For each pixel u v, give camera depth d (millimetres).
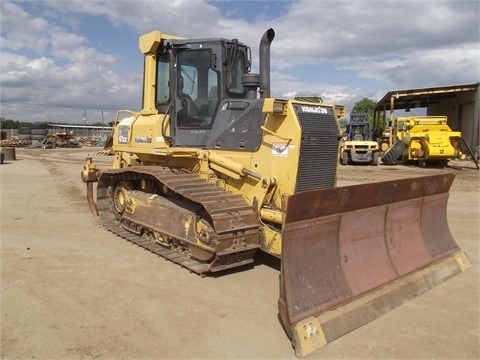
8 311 4547
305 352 3752
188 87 6629
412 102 34344
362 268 4789
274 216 5410
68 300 4832
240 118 6043
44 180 15234
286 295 3977
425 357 3744
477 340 4035
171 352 3787
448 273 5676
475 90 27797
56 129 69688
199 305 4727
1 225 8250
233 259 5508
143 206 7035
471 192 12938
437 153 21109
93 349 3816
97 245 6988
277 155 5586
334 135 5859
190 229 5910
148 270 5820
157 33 6934
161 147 6969
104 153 29547
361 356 3752
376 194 4965
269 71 6098
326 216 4488
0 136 44000
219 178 6262
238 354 3771
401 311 4645
